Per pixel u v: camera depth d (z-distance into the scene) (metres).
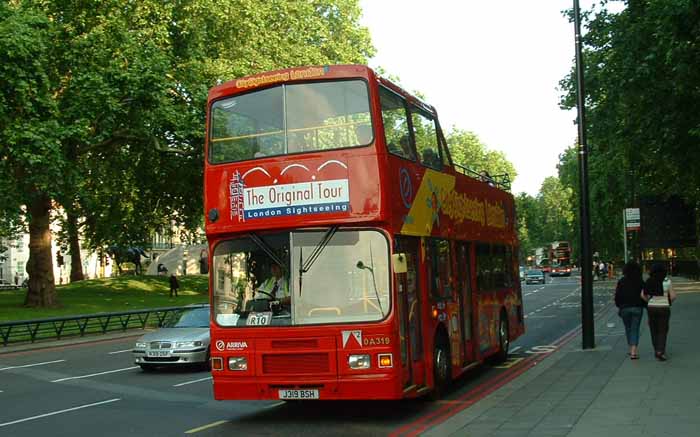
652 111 24.12
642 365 14.88
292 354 10.67
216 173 11.52
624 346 18.61
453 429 9.75
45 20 31.97
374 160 10.89
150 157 40.12
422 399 12.66
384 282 10.66
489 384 14.55
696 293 40.53
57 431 10.96
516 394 12.35
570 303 42.72
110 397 14.41
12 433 10.90
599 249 74.81
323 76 11.34
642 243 35.22
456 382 15.03
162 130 36.34
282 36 43.09
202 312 20.02
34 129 29.75
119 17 35.66
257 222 11.12
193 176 41.31
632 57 23.61
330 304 10.70
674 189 34.06
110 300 43.78
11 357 24.28
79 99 32.94
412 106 12.84
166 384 16.14
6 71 29.75
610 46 26.02
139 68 33.75
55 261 90.19
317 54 43.38
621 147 28.59
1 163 30.58
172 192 43.69
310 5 46.09
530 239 149.50
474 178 16.55
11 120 30.34
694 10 19.81
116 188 45.38
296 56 42.22
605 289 59.16
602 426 9.30
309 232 10.95
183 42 38.66
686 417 9.59
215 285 11.30
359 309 10.62
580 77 19.30
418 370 11.54
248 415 12.06
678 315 27.33
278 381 10.66
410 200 11.88
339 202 10.85
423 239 12.34
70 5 35.97
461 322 14.26
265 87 11.52
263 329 10.80
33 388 16.22
